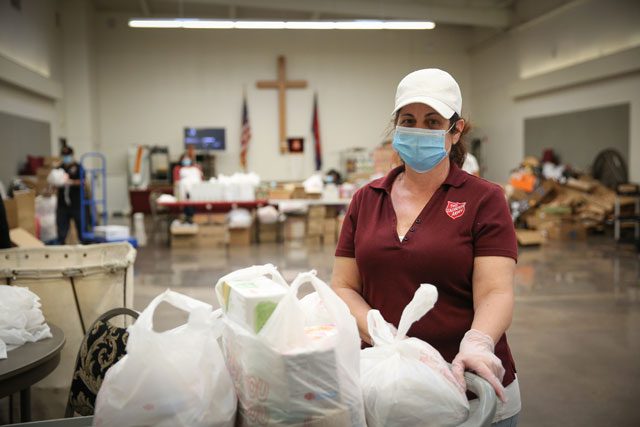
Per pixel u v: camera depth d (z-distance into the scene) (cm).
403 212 133
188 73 1543
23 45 1090
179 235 864
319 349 89
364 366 105
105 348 172
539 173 1048
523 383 318
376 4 1276
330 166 1595
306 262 716
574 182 995
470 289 126
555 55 1237
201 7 1487
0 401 272
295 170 1577
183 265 696
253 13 1536
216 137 1518
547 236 966
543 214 970
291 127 1580
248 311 91
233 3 1184
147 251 830
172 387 86
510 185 1061
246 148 1543
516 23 1365
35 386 226
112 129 1524
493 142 1511
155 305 93
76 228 777
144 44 1526
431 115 127
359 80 1591
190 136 1509
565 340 394
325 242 923
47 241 784
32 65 1143
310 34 1571
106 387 90
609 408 285
